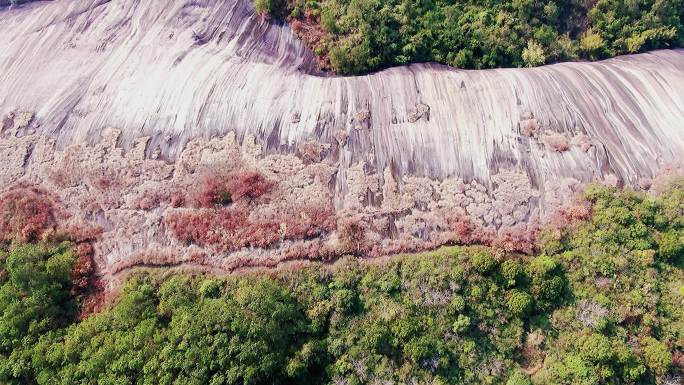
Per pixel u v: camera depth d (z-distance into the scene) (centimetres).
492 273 2930
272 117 3597
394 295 2914
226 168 3384
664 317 2850
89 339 2667
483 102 3619
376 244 3102
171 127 3581
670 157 3391
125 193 3325
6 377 2581
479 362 2805
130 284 2927
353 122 3569
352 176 3353
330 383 2708
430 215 3195
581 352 2742
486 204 3228
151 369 2491
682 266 2988
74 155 3475
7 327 2675
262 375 2572
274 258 3042
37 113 3700
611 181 3284
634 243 3006
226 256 3055
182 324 2644
